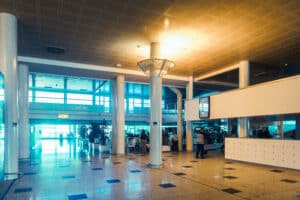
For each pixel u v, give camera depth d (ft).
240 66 30.96
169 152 38.09
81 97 71.26
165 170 21.48
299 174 19.72
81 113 66.44
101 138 45.70
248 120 30.27
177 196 13.35
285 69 34.86
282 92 21.80
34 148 45.01
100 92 73.82
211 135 50.44
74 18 19.11
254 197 13.21
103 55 28.60
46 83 65.41
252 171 21.08
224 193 13.97
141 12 18.11
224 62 31.55
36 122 60.49
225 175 19.21
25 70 29.68
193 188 15.10
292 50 26.55
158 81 24.81
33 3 16.75
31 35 22.38
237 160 27.25
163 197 13.17
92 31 21.63
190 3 16.69
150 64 24.48
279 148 22.67
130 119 71.61
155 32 21.84
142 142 37.37
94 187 15.38
